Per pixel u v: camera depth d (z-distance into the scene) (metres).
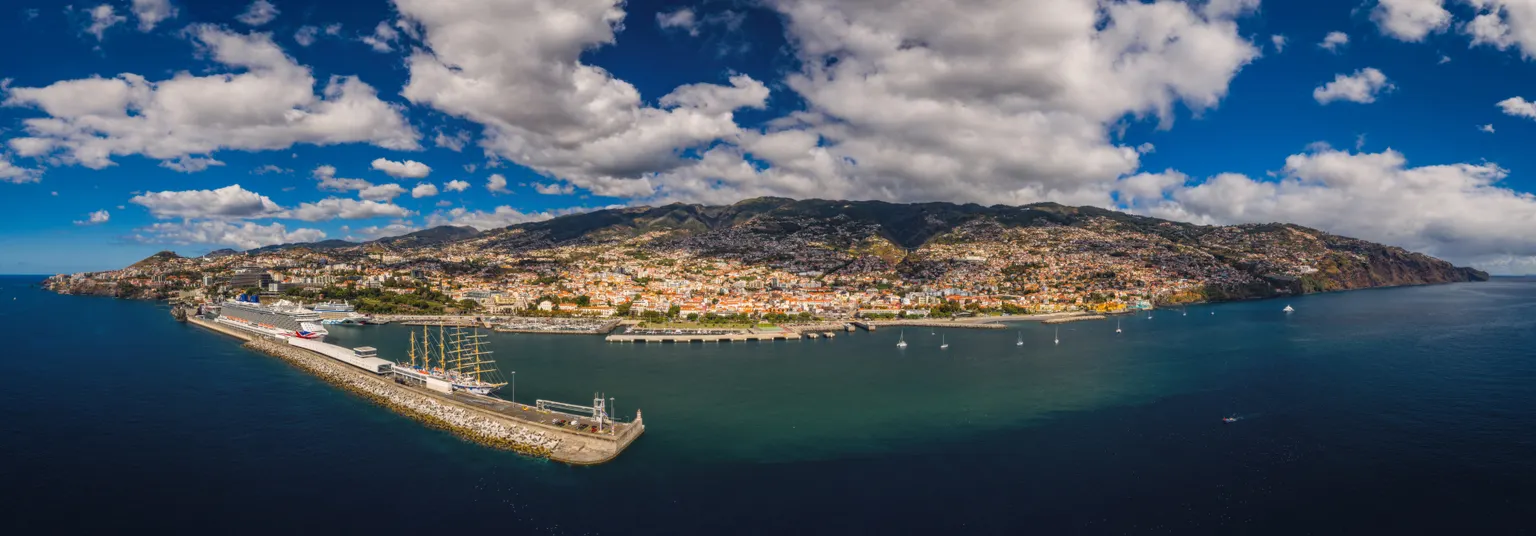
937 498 124.44
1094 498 123.69
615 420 170.25
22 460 139.25
